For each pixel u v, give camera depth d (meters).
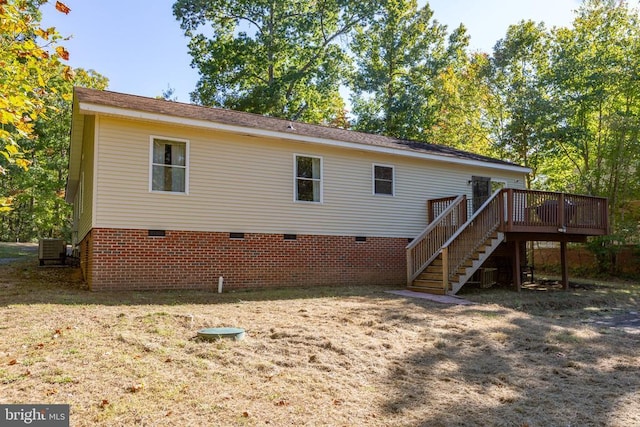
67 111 25.42
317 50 28.53
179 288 10.52
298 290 11.38
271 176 12.09
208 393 4.21
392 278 14.20
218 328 6.36
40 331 5.68
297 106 29.81
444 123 29.64
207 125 10.78
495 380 5.33
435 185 15.51
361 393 4.61
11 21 4.21
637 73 18.86
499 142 25.44
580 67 20.66
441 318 8.40
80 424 3.48
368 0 27.56
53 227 29.05
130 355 4.99
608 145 20.47
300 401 4.23
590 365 6.19
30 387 4.05
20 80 4.75
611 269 19.73
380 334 6.88
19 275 11.96
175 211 10.61
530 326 8.28
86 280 11.27
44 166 26.36
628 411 4.57
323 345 5.99
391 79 29.91
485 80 25.50
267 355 5.46
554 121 21.97
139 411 3.75
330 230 13.09
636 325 9.49
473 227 12.37
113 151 9.94
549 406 4.62
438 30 29.58
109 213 9.80
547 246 24.84
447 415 4.22
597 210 14.81
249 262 11.59
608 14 20.58
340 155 13.47
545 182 26.44
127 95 11.79
